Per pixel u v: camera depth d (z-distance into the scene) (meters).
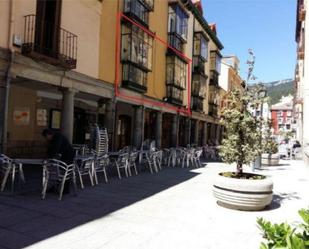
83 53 12.26
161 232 5.46
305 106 19.95
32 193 7.75
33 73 9.88
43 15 10.35
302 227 2.60
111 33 14.25
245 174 8.00
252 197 6.93
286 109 72.19
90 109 18.16
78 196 7.77
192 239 5.19
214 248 4.83
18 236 4.93
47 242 4.76
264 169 16.11
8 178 9.22
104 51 13.72
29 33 9.72
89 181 9.91
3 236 4.90
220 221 6.23
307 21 19.50
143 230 5.52
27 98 13.73
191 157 16.31
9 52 8.95
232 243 5.07
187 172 13.58
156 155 13.75
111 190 8.80
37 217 5.92
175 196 8.43
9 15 8.99
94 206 6.95
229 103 8.14
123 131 21.14
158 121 19.77
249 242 5.12
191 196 8.49
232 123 7.87
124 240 5.00
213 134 33.59
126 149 13.34
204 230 5.66
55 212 6.30
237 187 6.98
